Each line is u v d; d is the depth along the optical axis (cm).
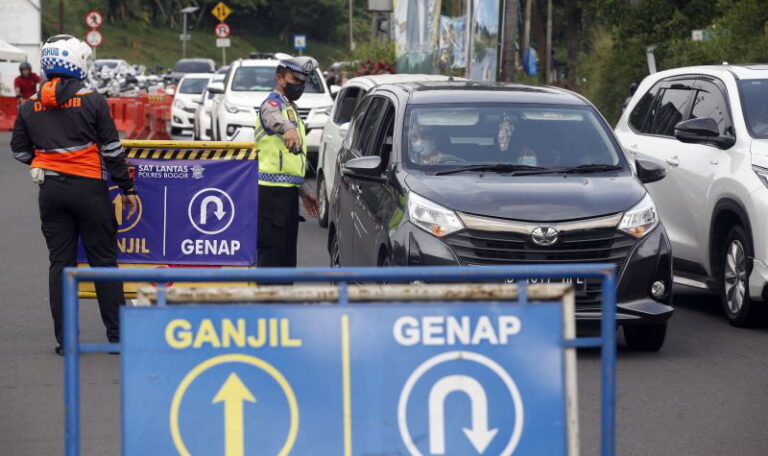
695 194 3822
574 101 3588
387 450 1519
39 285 4166
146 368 1515
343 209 3753
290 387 1517
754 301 3512
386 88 3838
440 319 1520
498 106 3509
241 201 3294
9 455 2248
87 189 2989
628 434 2427
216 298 1515
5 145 10838
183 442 1513
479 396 1525
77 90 2966
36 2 15888
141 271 1516
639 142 4256
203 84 12912
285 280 1522
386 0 10594
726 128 3772
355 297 1519
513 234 2983
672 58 9106
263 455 1515
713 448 2328
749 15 7912
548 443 1529
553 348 1530
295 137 3325
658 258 3084
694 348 3284
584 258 3020
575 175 3281
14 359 3034
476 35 8025
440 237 2994
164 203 3284
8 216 6109
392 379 1520
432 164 3291
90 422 2469
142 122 11156
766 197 3425
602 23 10819
